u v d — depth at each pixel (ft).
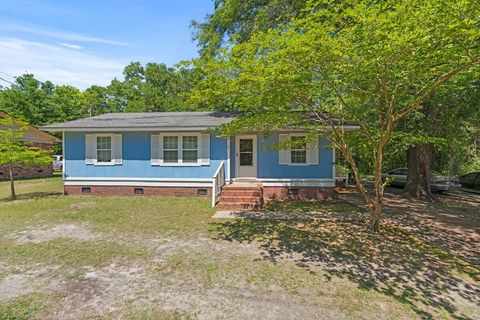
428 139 24.08
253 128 23.68
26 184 52.34
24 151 36.70
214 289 12.49
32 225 22.94
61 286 12.72
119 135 38.40
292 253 16.99
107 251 17.08
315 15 14.57
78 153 38.96
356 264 15.40
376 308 11.01
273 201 34.35
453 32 11.45
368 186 53.98
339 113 23.00
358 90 18.12
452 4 10.69
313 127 23.31
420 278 13.79
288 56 14.44
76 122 39.86
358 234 20.98
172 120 39.68
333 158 35.83
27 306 11.03
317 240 19.49
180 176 37.73
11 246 17.87
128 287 12.64
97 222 23.97
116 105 124.06
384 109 25.64
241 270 14.51
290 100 18.78
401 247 18.24
